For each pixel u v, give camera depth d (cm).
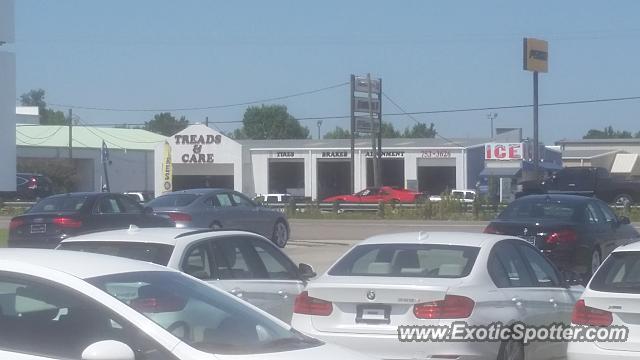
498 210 4228
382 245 954
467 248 922
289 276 1064
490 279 895
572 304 1027
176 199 2273
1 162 3272
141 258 919
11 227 1927
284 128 12506
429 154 6800
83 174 7131
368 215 4419
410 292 845
